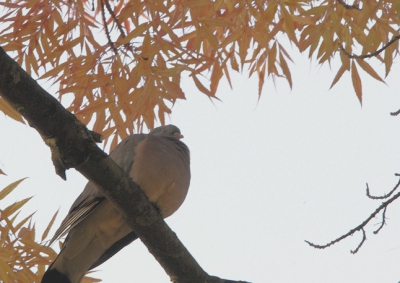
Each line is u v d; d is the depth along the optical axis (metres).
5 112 9.73
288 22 9.65
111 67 10.23
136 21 9.94
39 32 10.34
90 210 10.33
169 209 11.26
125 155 11.07
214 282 9.84
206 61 10.77
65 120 8.15
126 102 10.37
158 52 10.12
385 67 10.16
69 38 10.60
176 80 10.56
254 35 10.18
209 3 9.66
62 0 10.34
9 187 8.95
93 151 8.34
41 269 10.39
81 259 10.88
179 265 9.58
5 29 10.22
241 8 10.00
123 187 8.77
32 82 7.96
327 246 9.19
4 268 8.92
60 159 8.35
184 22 10.05
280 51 10.75
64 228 10.12
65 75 10.54
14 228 9.09
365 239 9.05
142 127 10.84
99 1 10.82
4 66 7.75
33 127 8.31
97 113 10.73
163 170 10.80
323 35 10.17
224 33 11.16
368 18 9.56
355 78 10.48
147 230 9.24
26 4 10.00
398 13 7.93
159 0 9.57
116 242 11.64
